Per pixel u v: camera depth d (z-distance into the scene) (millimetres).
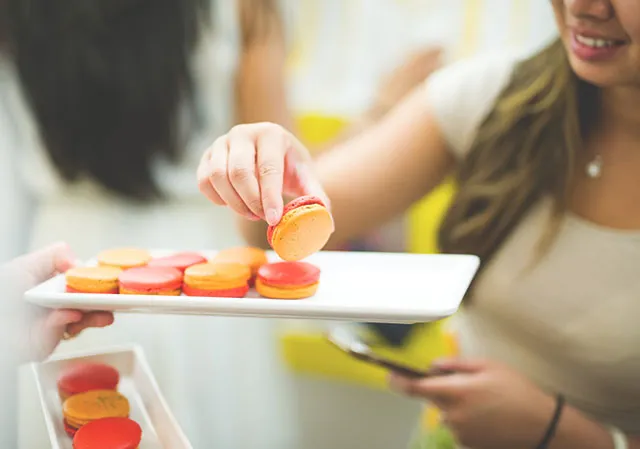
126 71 1131
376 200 1042
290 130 1306
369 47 1617
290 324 1561
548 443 847
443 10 1570
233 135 679
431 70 1403
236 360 1387
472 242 982
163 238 1271
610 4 711
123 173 1196
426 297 656
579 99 917
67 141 1160
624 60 749
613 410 945
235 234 1361
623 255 890
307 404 1570
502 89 984
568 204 938
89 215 1229
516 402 853
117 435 575
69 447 589
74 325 662
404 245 1497
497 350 1005
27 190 1222
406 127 1046
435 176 1064
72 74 1118
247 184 640
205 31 1213
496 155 969
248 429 1420
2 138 1147
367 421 1571
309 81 1634
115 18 1106
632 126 902
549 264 930
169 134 1202
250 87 1273
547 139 930
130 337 1161
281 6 1402
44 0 1089
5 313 612
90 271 672
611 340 893
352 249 1466
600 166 923
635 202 900
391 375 903
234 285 667
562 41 848
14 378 604
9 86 1157
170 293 662
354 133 1392
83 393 637
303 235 660
